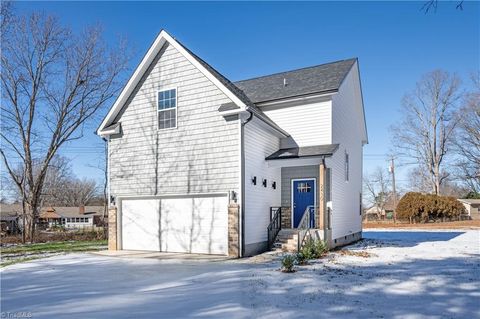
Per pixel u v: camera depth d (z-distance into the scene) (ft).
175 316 17.61
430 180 140.15
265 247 43.39
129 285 25.52
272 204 46.26
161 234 45.14
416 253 41.75
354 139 61.87
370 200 199.41
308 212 44.04
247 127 41.06
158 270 31.50
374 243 55.42
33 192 76.43
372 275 27.61
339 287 23.57
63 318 17.63
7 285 26.32
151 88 46.70
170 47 45.57
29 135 77.92
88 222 180.24
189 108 43.47
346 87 55.98
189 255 40.75
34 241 69.51
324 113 46.83
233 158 39.83
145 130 46.62
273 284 24.64
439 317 17.38
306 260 34.99
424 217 112.06
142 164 46.50
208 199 42.01
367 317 17.28
